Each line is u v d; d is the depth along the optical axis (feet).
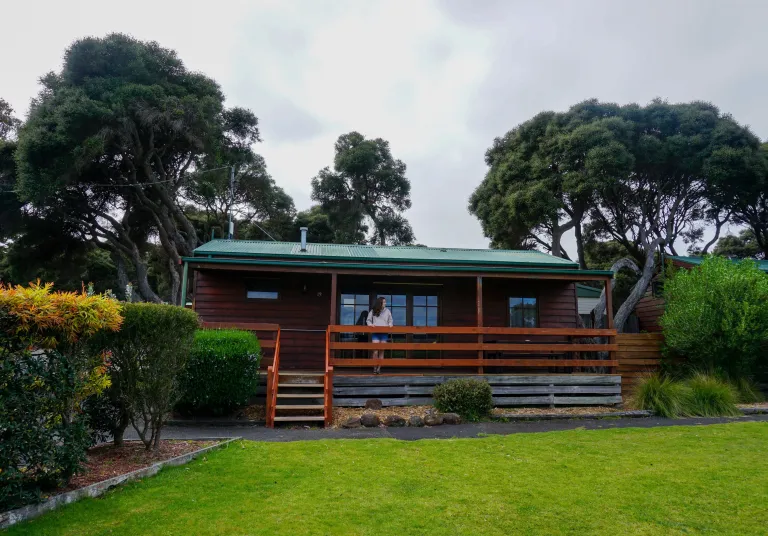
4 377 13.23
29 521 13.25
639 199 72.23
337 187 139.64
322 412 31.24
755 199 73.97
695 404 33.78
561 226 78.28
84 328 15.42
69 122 63.62
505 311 46.78
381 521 13.98
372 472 18.52
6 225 80.38
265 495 15.85
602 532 13.51
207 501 15.21
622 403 36.88
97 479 16.56
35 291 13.83
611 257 99.14
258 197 114.62
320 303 44.09
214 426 28.58
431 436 26.32
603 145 65.82
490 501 15.64
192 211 116.78
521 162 78.69
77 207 80.84
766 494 16.42
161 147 79.00
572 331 37.42
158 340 19.35
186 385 28.86
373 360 34.58
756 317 38.55
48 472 14.69
